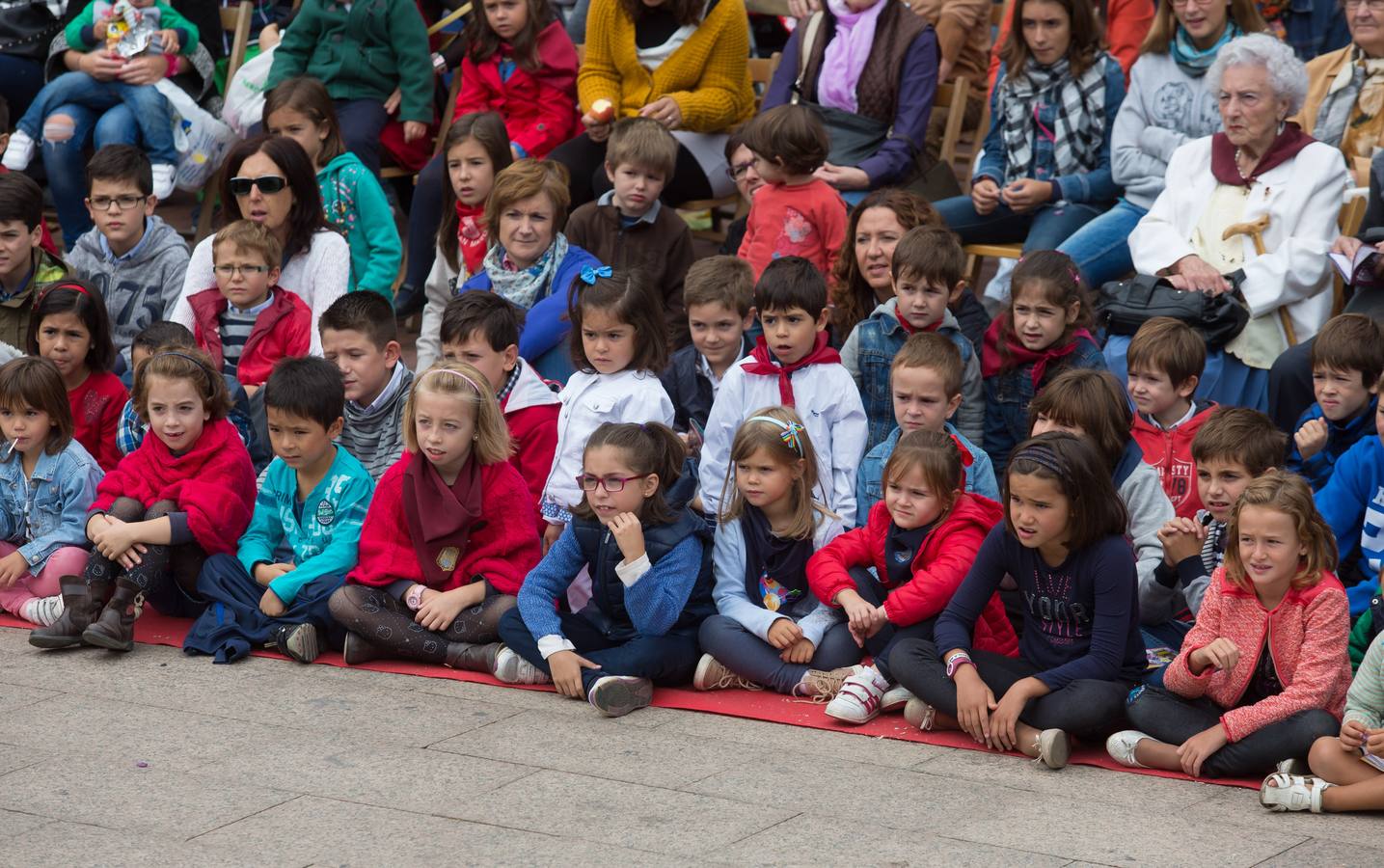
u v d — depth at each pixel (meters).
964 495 8.72
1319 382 9.16
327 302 11.92
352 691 8.63
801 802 7.04
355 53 14.60
